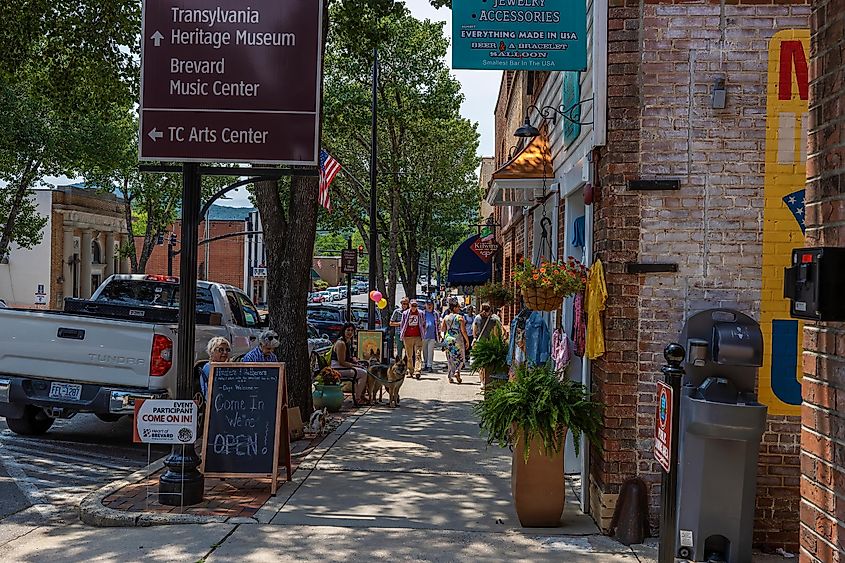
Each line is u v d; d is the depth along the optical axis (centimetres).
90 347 1052
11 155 3406
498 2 733
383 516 755
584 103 784
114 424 1288
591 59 738
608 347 695
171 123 766
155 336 1045
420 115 3030
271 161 768
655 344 689
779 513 677
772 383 679
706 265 686
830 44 354
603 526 703
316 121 769
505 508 789
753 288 684
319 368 1625
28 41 1616
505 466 985
